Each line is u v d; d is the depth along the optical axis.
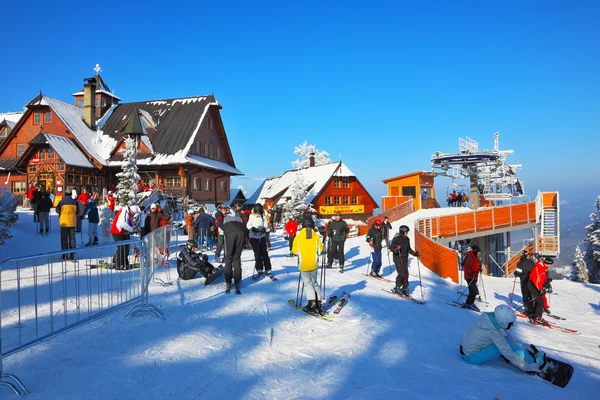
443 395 4.88
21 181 38.50
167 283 10.03
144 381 4.79
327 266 15.26
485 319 6.05
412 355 6.37
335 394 4.73
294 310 8.38
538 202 29.81
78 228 19.86
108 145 39.97
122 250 8.32
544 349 7.77
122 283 7.98
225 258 9.47
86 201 21.00
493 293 15.38
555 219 28.97
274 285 10.41
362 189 51.19
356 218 50.44
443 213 35.22
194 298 8.79
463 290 14.70
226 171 43.94
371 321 8.05
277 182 58.75
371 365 5.79
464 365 6.09
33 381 4.68
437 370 5.78
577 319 11.86
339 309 8.61
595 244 40.84
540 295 10.54
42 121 40.16
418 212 36.88
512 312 5.86
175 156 37.62
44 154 36.03
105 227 16.34
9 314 6.94
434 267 17.62
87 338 6.05
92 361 5.27
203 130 42.28
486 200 43.31
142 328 6.64
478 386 5.25
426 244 18.69
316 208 46.66
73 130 39.00
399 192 42.00
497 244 38.44
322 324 7.65
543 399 5.01
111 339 6.06
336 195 49.28
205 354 5.72
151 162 37.00
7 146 40.62
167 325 6.87
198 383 4.82
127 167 30.91
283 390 4.78
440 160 34.03
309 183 49.47
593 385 5.81
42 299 7.81
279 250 18.52
